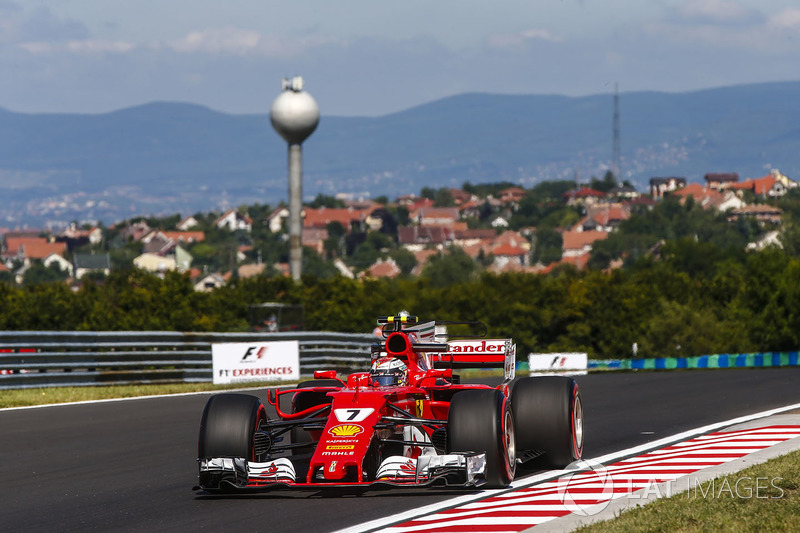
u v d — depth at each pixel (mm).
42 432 42938
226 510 25234
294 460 31172
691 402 52344
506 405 26781
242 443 26344
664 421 43125
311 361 85875
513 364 35719
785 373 79938
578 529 21531
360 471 24516
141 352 71875
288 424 27719
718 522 21719
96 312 181750
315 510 24594
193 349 77562
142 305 196250
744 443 34062
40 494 28625
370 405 26562
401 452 28797
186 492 28219
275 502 25875
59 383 65125
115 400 58594
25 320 170625
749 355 140625
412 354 30469
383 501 25281
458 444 25734
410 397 28703
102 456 35875
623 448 34594
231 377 75000
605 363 150875
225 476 26281
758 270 183375
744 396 54688
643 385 68312
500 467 25812
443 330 54406
